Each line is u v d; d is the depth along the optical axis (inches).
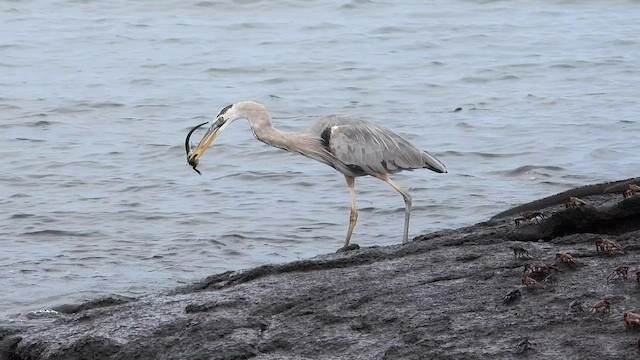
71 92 1025.5
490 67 1130.7
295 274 364.5
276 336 313.0
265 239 580.1
